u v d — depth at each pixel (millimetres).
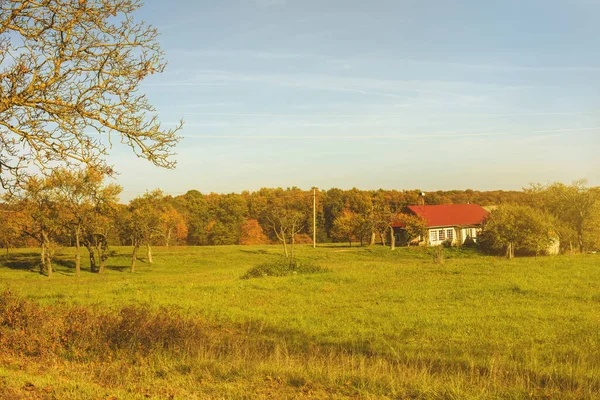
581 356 10398
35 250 64500
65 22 10141
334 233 86188
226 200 100938
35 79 10258
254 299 20719
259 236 95875
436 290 22031
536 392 7441
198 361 9242
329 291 22891
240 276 32969
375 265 40469
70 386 7562
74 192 45562
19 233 47188
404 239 74375
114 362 9414
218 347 10719
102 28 10445
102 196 47906
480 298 19656
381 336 13422
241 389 7570
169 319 11641
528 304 18109
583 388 7621
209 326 14164
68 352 10195
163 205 75750
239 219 99812
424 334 13625
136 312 11727
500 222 52719
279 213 62844
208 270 51250
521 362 10008
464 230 72812
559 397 7195
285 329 14586
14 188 10406
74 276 47031
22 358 9500
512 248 53188
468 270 28891
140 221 51750
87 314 12000
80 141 10555
